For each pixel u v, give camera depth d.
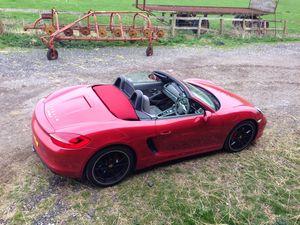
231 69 11.82
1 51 11.69
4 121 6.70
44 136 4.51
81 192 4.77
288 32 20.77
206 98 5.73
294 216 4.71
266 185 5.33
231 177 5.45
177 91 5.55
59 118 4.64
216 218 4.55
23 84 8.84
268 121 7.66
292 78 11.34
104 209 4.51
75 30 14.27
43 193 4.70
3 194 4.61
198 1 31.72
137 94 5.00
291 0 40.81
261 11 20.66
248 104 6.24
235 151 6.18
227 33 18.44
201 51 14.25
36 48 12.54
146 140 4.88
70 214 4.38
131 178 5.17
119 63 11.54
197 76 10.72
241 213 4.68
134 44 14.42
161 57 12.79
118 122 4.66
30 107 7.46
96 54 12.47
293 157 6.21
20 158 5.45
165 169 5.49
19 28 14.07
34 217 4.28
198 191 5.04
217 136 5.73
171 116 5.16
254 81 10.66
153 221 4.38
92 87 5.52
